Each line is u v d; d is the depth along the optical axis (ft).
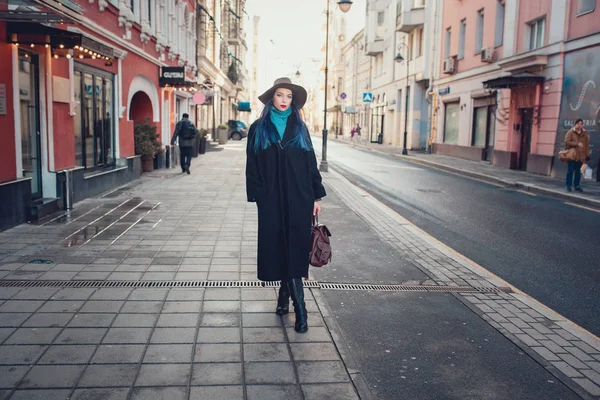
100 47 29.55
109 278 17.61
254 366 11.76
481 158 77.97
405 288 18.24
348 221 30.14
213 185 44.09
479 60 78.33
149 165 54.39
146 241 23.09
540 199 42.88
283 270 13.58
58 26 29.53
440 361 12.71
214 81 114.21
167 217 28.96
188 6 75.10
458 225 30.99
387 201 40.09
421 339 13.97
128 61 45.47
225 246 22.54
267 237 13.44
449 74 91.91
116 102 42.78
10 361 11.54
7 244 21.89
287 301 14.84
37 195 29.40
